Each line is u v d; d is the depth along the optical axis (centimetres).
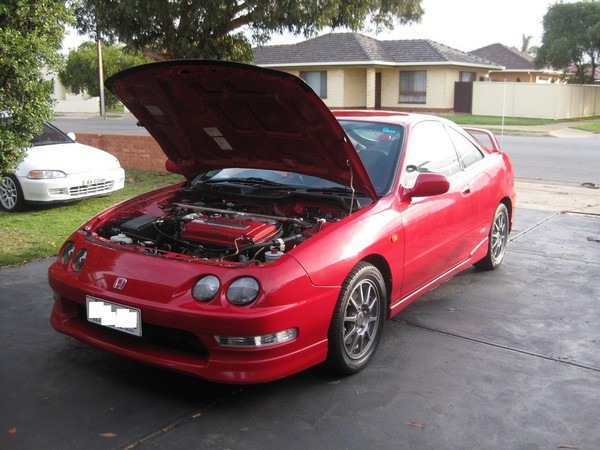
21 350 416
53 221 783
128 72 398
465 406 350
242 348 324
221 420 333
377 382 378
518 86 3170
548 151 1739
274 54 3528
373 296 398
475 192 530
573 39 3656
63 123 2955
